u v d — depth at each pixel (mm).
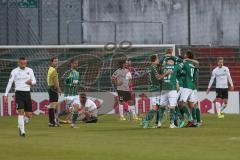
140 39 101312
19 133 54438
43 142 45281
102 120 77188
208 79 94812
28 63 92625
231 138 47375
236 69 96312
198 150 38781
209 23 101312
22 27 98062
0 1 97625
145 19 101875
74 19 99750
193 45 96438
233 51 96688
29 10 98375
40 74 92625
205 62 96000
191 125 60906
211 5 101438
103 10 100750
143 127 60156
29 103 53625
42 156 36281
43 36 98562
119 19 101312
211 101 92500
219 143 43438
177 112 60156
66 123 71250
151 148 40219
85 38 99938
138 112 91312
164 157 35062
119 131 56219
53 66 67875
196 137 48562
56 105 67000
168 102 58781
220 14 102125
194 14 101312
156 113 59844
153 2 102188
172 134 51781
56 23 99000
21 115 52062
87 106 71938
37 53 92875
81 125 67250
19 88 53188
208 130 56031
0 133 55750
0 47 92438
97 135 51719
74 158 35125
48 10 98812
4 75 92250
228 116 83250
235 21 102000
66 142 45156
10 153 37969
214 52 96312
